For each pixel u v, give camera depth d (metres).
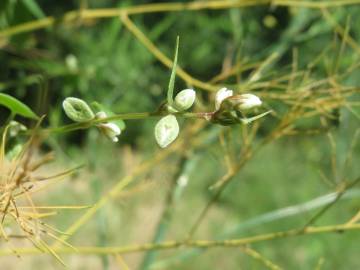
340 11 0.24
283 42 0.24
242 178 0.81
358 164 0.59
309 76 0.19
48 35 0.25
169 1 0.36
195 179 0.81
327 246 0.58
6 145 0.14
